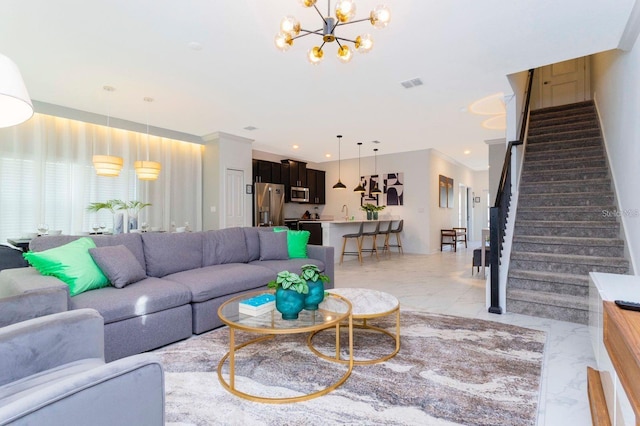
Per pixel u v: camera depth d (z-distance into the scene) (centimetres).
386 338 269
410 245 854
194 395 185
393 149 818
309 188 953
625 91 326
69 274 231
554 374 209
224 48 308
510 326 296
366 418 163
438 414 166
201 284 280
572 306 307
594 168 435
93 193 523
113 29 275
